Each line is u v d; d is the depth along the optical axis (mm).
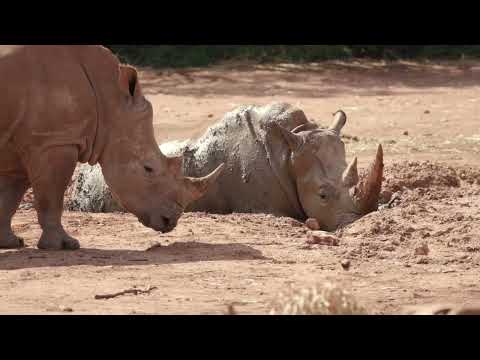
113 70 16703
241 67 51125
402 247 16859
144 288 13688
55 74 16156
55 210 16578
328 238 17078
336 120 20609
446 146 29500
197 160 20812
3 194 16984
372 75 50031
